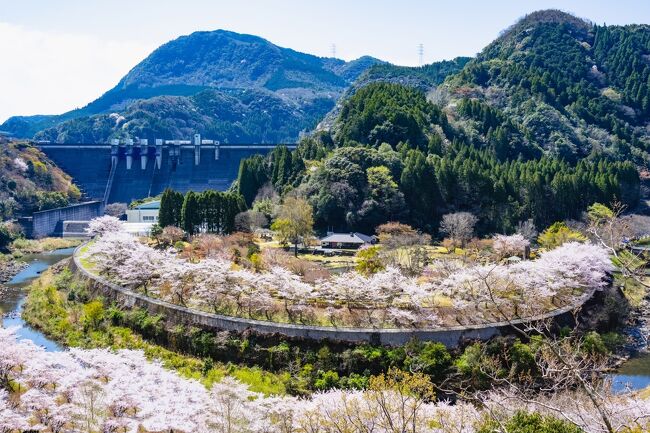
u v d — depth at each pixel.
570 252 85.50
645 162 186.25
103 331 72.94
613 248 28.30
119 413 45.69
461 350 63.50
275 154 151.50
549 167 147.62
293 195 129.75
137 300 75.62
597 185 141.62
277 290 73.75
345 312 68.69
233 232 115.69
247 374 61.47
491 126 181.62
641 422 35.66
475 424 36.47
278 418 45.78
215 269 76.44
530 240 120.69
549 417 32.09
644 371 64.69
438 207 131.88
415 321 65.94
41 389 48.91
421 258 96.31
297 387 59.28
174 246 109.44
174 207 124.19
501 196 132.88
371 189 128.25
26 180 179.88
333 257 106.88
